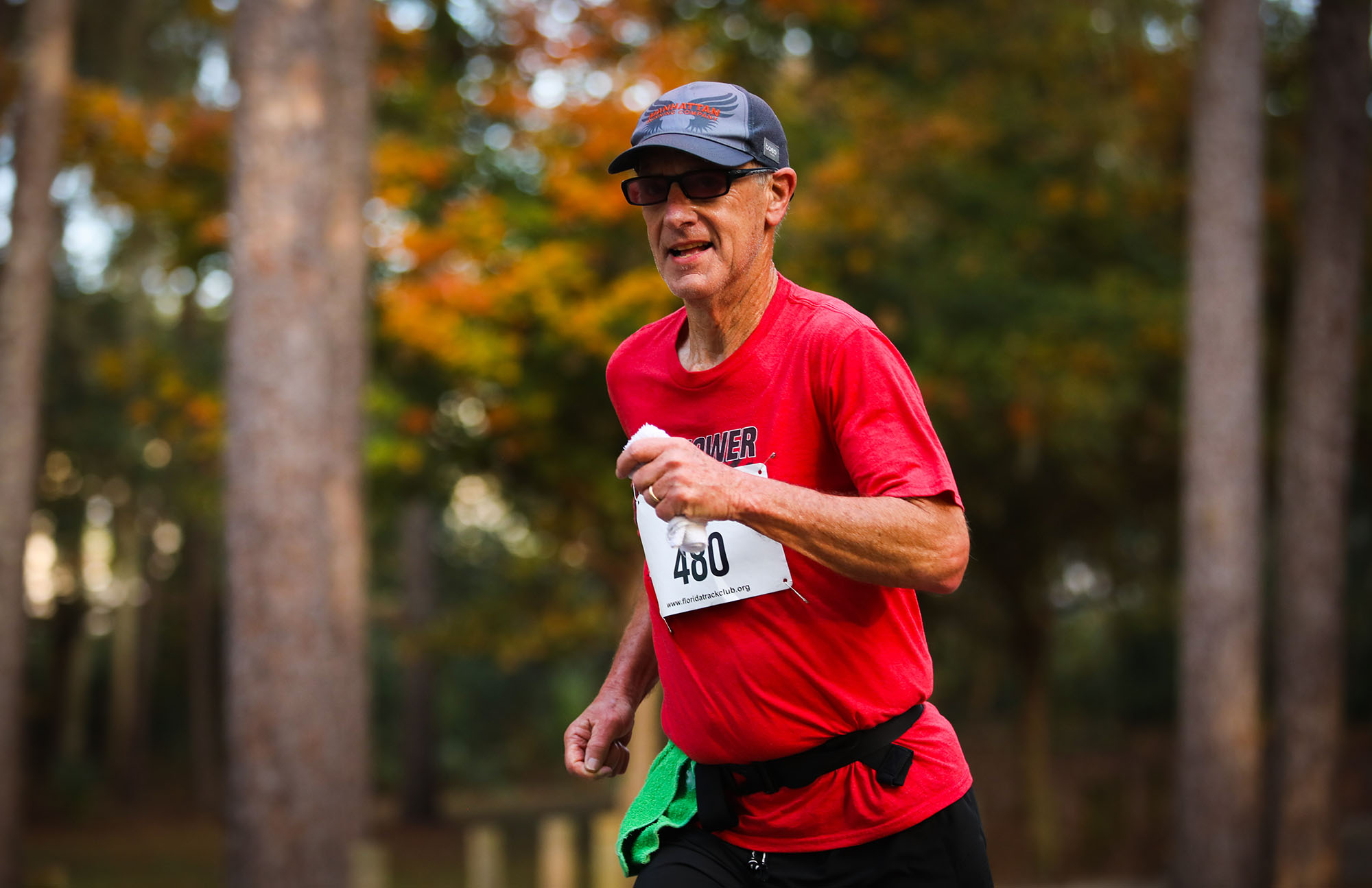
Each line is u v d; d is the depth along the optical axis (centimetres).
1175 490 2327
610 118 1533
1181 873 1585
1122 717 3972
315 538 1104
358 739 1301
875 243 1791
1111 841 2622
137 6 2211
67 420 3170
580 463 1670
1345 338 1641
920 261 1888
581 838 2697
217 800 4234
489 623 2133
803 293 296
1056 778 2816
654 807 319
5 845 1459
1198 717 1575
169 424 1755
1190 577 1587
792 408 287
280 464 1097
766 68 1764
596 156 1555
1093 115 1938
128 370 1798
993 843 2736
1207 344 1563
